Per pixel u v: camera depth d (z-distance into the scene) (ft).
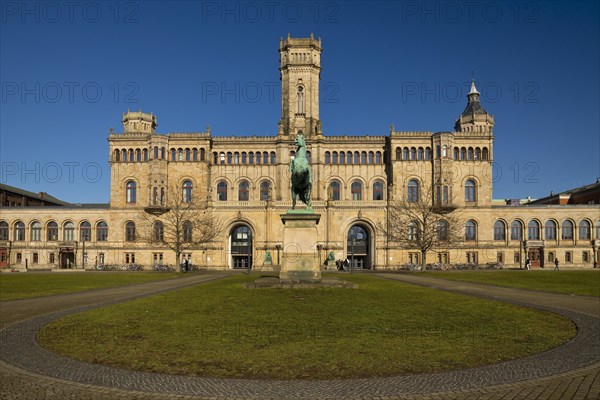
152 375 48.16
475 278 194.18
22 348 59.06
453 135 339.16
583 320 80.38
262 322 73.26
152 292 128.47
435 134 338.95
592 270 287.48
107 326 71.87
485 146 340.39
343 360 52.80
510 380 46.78
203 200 340.18
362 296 106.63
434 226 299.58
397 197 338.34
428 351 56.75
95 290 138.41
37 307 97.60
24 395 42.65
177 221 291.99
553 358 54.54
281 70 372.38
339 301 97.19
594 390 43.93
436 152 338.95
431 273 241.14
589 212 339.16
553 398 42.01
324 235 328.29
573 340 64.03
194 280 182.80
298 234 127.24
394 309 87.66
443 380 46.70
